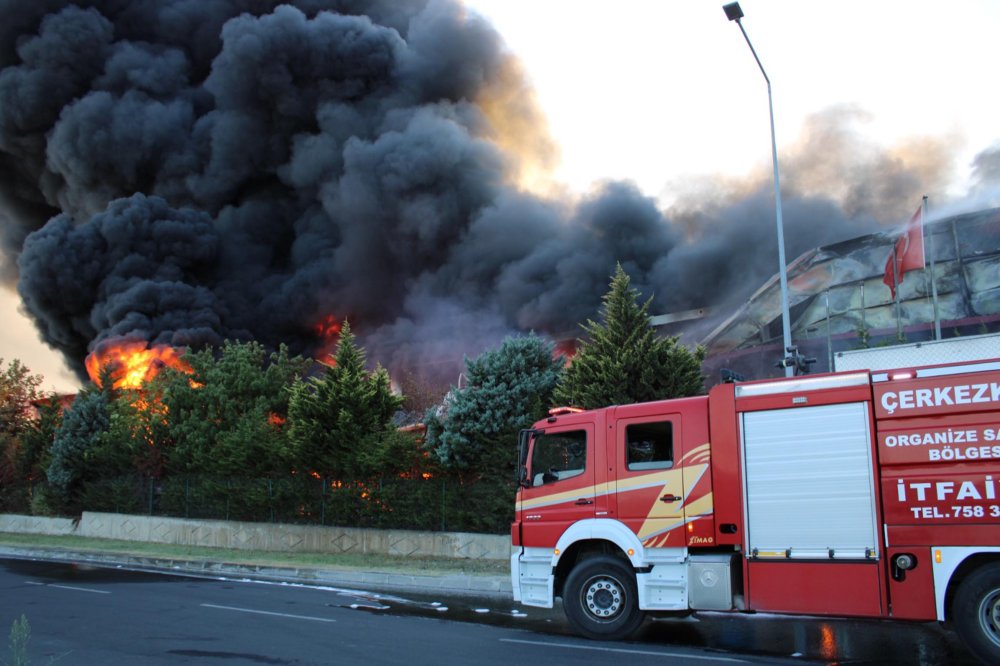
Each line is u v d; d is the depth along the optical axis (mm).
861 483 7289
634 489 8375
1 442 26234
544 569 8812
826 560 7332
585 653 7531
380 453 16688
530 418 15469
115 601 10750
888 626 8930
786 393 7773
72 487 23297
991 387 6891
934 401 7102
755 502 7730
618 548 8570
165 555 16953
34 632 8359
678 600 7961
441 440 16344
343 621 9312
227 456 19641
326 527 17547
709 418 8156
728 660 7211
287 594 11820
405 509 16672
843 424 7461
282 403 21344
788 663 7109
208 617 9445
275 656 7238
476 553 15680
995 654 6523
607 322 15078
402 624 9188
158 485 21531
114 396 24375
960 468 6898
